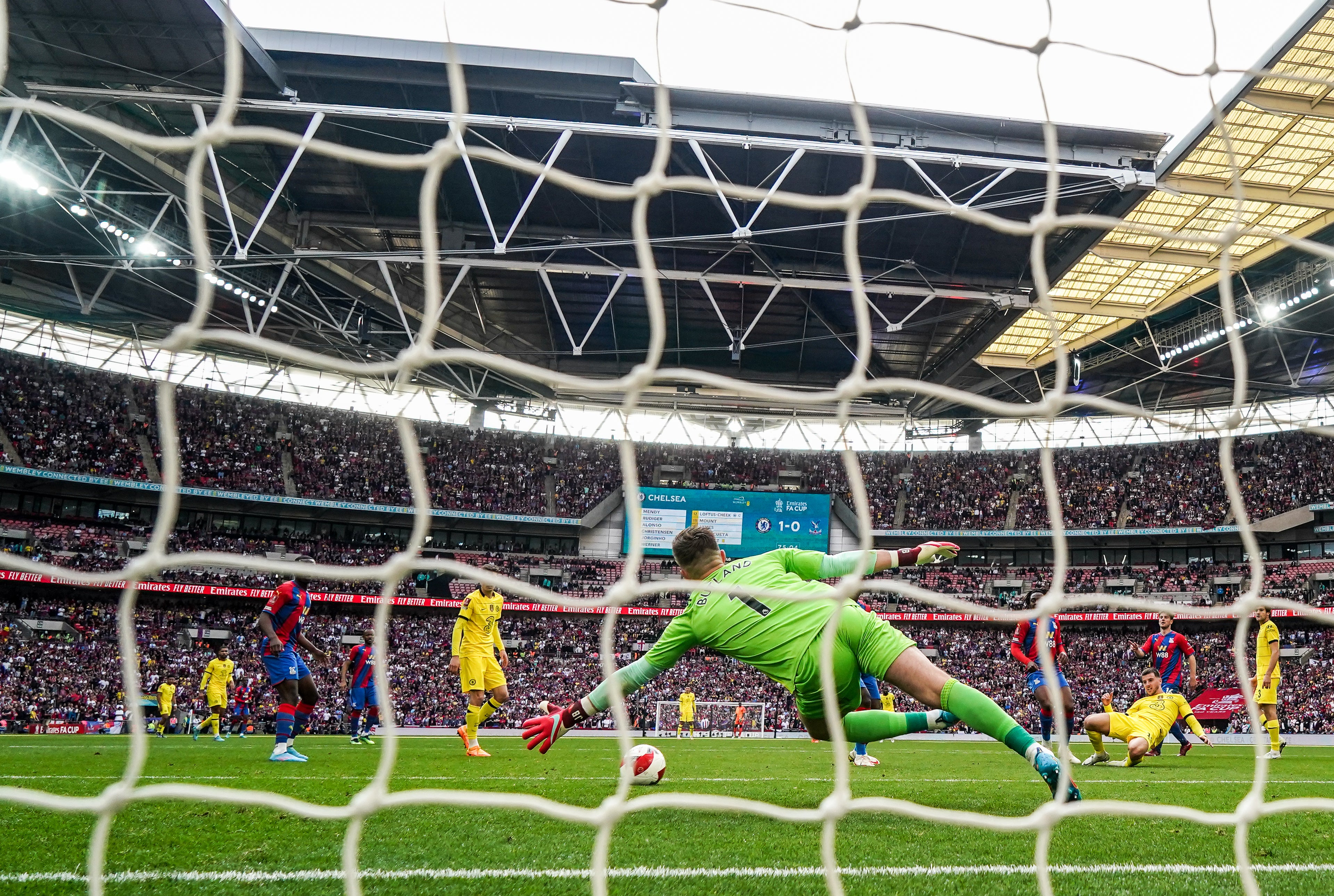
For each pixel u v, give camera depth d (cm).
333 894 309
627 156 2755
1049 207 313
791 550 465
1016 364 4362
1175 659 1196
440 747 1256
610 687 243
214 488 4175
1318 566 4247
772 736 3172
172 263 3294
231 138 240
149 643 3534
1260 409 4909
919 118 2545
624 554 4756
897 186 2781
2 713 2891
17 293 3894
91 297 4000
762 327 4094
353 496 4475
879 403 5144
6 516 3797
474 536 4781
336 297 3922
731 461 5238
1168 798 596
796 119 2581
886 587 264
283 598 871
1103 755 951
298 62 2495
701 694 3803
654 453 5206
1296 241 318
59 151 2798
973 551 4988
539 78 2498
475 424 5259
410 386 5022
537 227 3222
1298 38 2031
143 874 331
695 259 3394
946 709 431
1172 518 4641
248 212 3016
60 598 3588
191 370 4994
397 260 2989
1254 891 255
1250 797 262
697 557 461
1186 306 3825
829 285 3212
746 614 440
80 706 3030
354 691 1384
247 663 3603
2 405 3894
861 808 238
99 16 2270
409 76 2505
